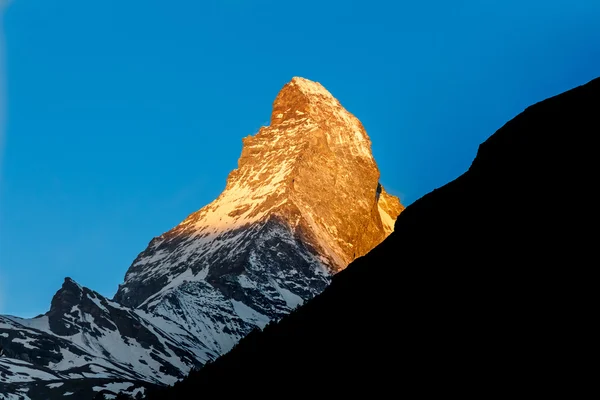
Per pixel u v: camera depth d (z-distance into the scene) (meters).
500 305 150.00
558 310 137.12
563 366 126.44
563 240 151.25
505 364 136.00
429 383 148.62
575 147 173.38
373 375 167.50
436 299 170.88
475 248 173.38
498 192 182.62
